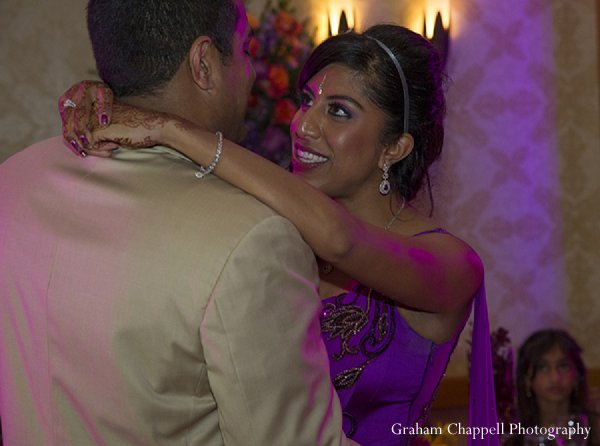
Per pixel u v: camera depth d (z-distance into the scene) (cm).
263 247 123
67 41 482
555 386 391
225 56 145
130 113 137
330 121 188
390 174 197
